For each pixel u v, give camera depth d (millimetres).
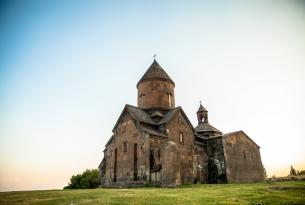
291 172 60844
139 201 11852
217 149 35719
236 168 35844
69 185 46250
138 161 27828
